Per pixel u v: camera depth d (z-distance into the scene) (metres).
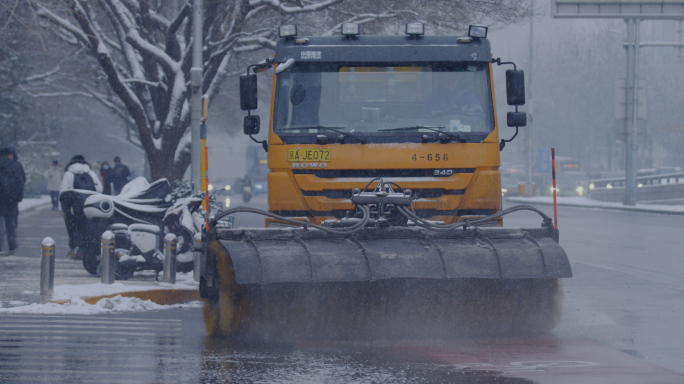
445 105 14.90
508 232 12.78
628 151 57.66
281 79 14.86
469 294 12.55
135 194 20.11
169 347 11.73
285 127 14.64
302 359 10.84
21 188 26.48
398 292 12.41
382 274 11.84
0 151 26.53
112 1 35.53
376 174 14.37
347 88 14.86
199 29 30.12
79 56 44.91
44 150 76.44
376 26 34.53
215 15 35.44
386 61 14.93
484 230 12.73
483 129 14.77
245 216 51.75
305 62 14.91
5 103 66.38
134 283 18.06
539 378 9.76
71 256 24.53
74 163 22.89
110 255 17.31
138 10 36.59
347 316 12.28
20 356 11.04
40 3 31.08
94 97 47.94
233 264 11.58
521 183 81.19
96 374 9.97
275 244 12.06
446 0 32.41
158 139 37.06
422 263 12.03
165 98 37.53
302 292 12.12
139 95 38.53
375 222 12.64
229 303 12.13
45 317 14.34
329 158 14.30
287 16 36.72
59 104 82.69
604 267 23.08
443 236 12.62
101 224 19.58
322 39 15.04
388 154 14.32
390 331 12.41
